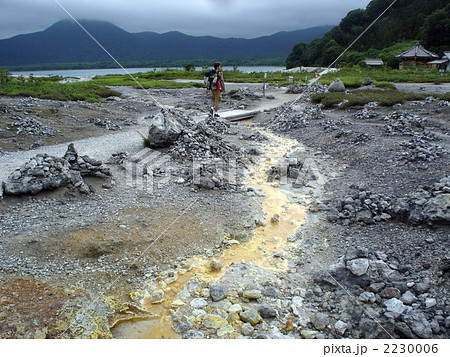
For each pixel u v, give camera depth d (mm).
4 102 19219
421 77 39312
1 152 12391
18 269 6410
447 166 10180
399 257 7008
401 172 10469
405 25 67438
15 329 5316
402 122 15695
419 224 7789
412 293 6078
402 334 5500
